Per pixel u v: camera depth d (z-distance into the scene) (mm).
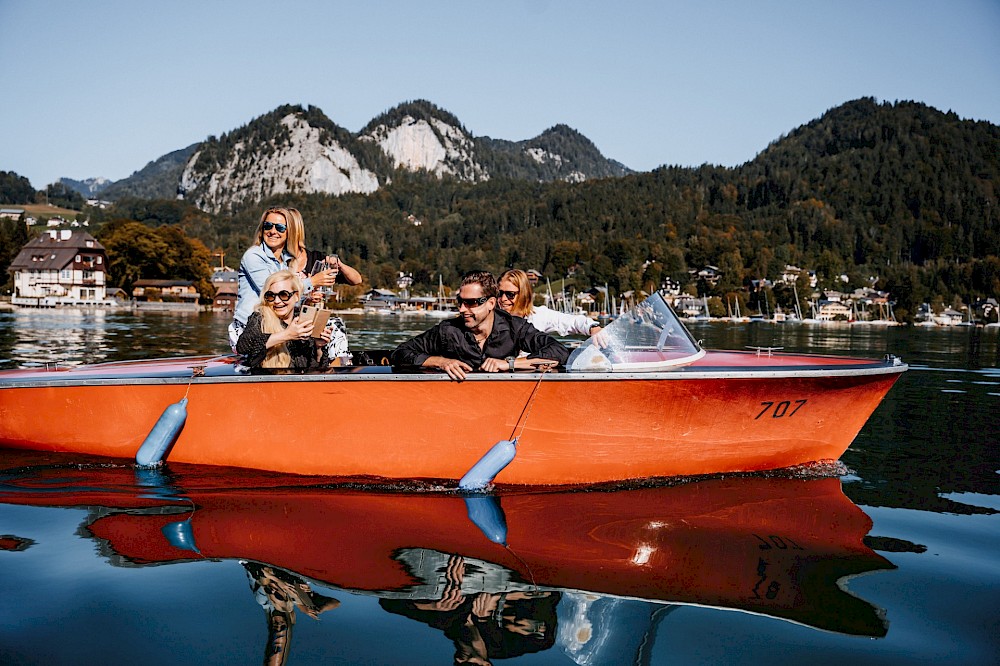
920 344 20016
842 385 3521
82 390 3598
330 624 1941
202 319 30062
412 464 3379
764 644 1884
